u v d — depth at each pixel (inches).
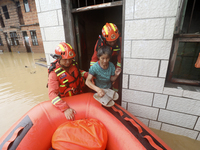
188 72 60.0
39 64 211.6
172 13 44.1
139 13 48.2
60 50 46.0
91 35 108.8
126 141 37.1
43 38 74.1
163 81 54.1
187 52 57.3
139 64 55.4
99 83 55.6
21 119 42.6
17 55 326.3
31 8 296.7
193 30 81.2
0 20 372.8
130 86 61.3
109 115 45.3
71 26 65.1
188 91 51.6
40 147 38.6
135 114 66.6
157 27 47.5
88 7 58.0
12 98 103.1
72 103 50.0
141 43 51.8
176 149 54.3
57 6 62.6
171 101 56.1
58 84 50.6
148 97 59.8
